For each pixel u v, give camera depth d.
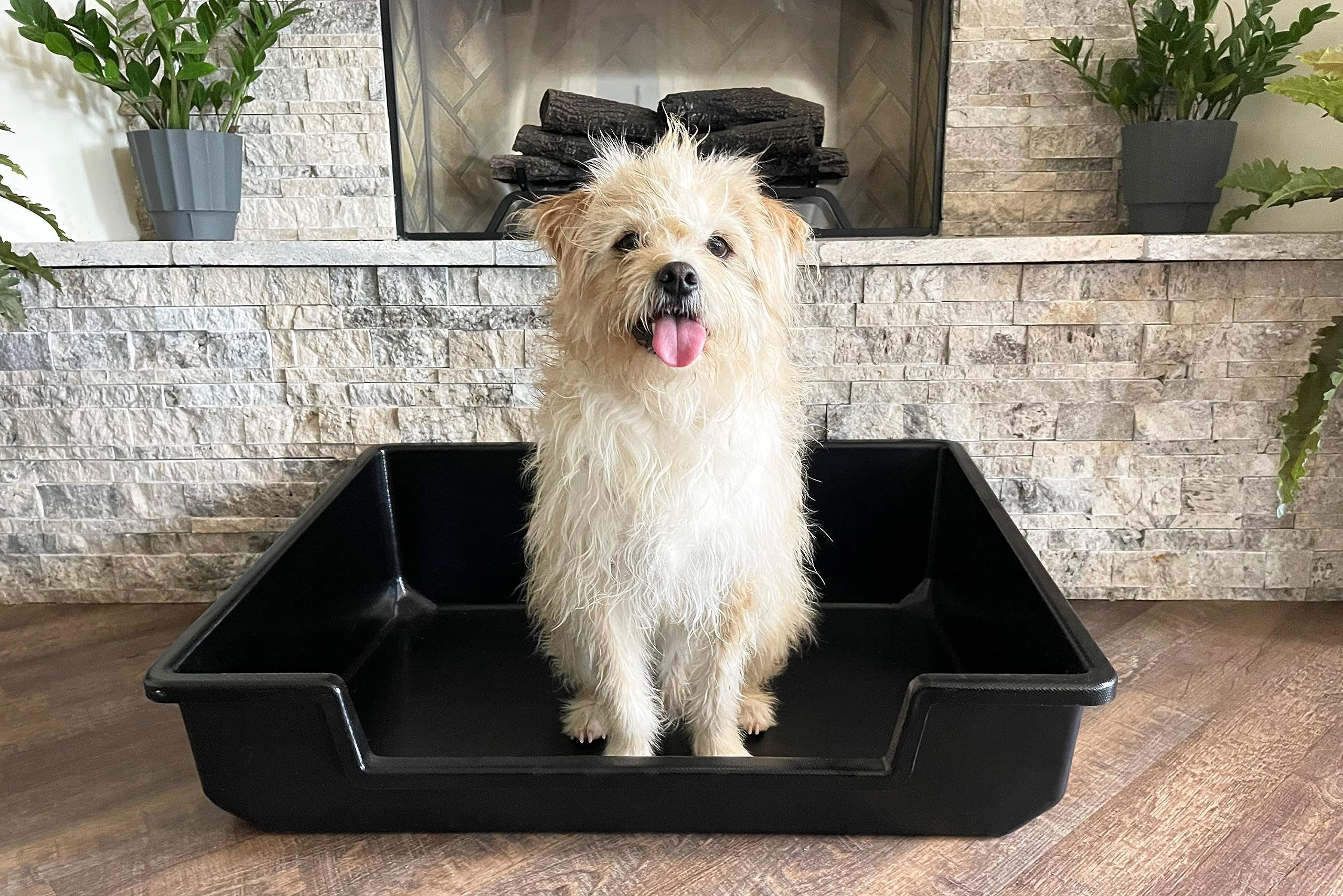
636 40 2.11
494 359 1.57
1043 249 1.47
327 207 1.79
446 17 2.02
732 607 1.08
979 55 1.73
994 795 0.93
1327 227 1.64
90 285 1.51
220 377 1.58
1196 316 1.50
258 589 1.15
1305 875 0.92
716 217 0.99
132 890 0.92
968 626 1.41
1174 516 1.61
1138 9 1.69
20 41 1.58
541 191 2.00
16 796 1.07
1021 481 1.62
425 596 1.64
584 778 0.91
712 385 0.99
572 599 1.07
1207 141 1.55
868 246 1.49
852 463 1.58
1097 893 0.90
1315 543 1.60
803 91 2.12
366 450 1.57
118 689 1.34
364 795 0.94
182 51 1.52
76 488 1.62
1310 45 1.64
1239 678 1.33
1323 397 1.32
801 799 0.93
